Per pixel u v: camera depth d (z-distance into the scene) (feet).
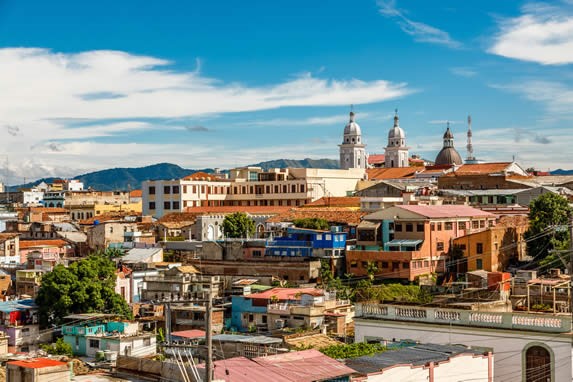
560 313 164.55
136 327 240.12
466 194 486.79
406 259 333.21
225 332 254.06
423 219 343.87
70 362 140.56
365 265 346.33
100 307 279.49
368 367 122.01
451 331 146.41
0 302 288.10
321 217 447.83
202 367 117.29
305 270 352.69
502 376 140.15
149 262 384.06
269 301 266.77
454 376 130.93
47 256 413.18
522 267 346.13
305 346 179.52
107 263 304.71
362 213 441.27
